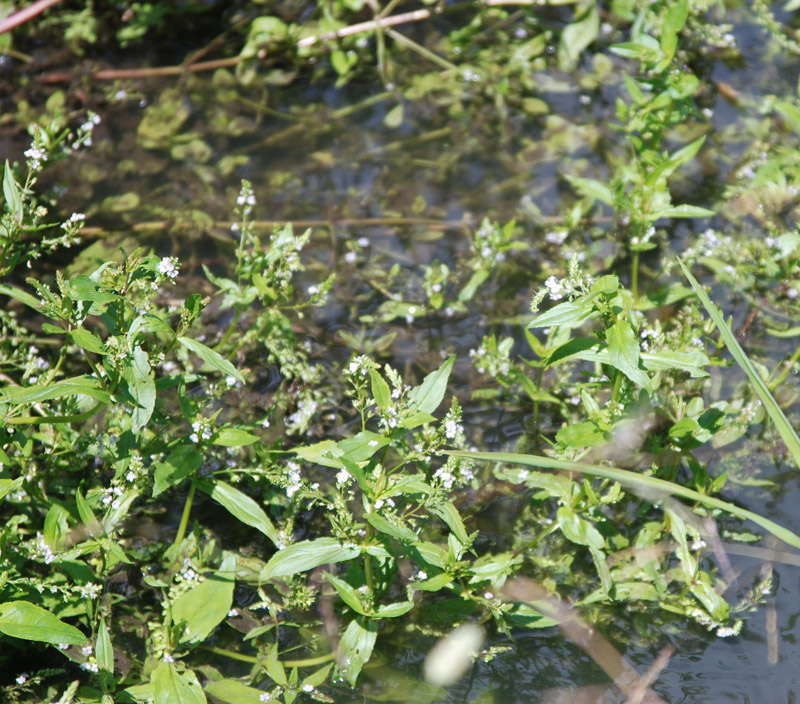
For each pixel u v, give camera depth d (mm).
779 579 2549
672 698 2492
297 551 2482
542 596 2545
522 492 2605
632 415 2572
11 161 2844
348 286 2758
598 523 2572
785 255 2703
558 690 2502
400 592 2549
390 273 2760
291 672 2500
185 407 2510
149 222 2809
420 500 2506
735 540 2572
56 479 2580
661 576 2537
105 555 2523
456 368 2693
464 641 2525
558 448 2521
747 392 2652
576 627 2531
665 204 2697
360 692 2502
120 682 2488
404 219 2812
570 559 2562
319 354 2701
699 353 2529
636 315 2574
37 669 2506
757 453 2623
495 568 2512
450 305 2740
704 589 2520
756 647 2516
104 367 2486
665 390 2621
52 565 2537
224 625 2531
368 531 2484
